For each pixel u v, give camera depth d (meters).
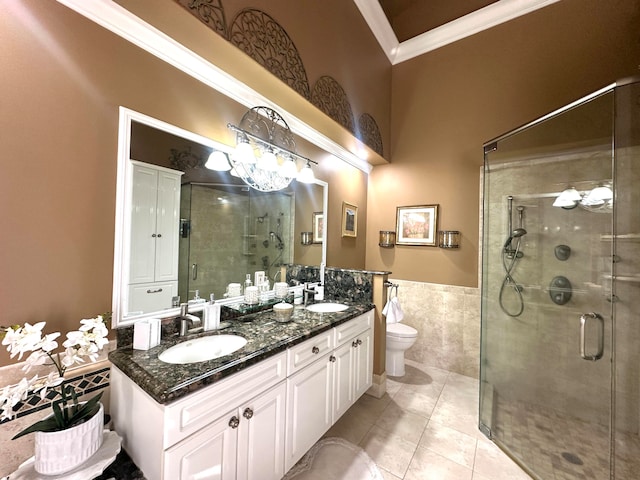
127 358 1.10
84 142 1.11
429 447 1.71
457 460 1.61
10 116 0.94
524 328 2.19
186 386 0.89
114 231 1.20
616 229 1.85
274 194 2.10
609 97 1.83
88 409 0.93
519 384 2.17
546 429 1.84
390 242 3.14
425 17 2.97
